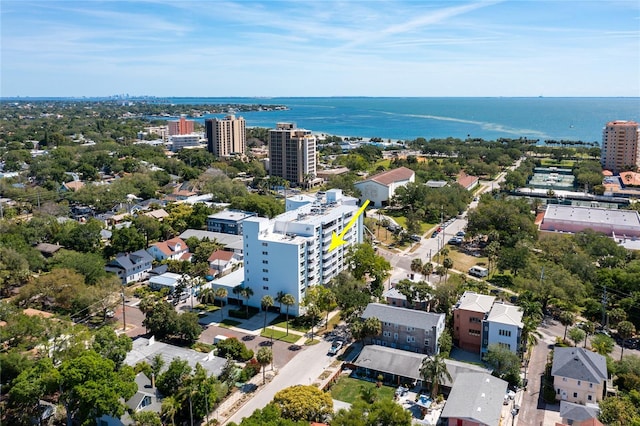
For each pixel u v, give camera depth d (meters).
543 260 199.88
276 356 140.38
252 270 170.88
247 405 116.88
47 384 103.06
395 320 143.50
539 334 145.75
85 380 104.94
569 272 179.12
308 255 170.75
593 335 151.25
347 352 142.75
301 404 102.56
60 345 122.94
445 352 134.62
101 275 177.00
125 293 182.25
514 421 112.25
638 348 145.38
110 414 101.44
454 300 157.00
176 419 108.31
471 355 142.50
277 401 105.38
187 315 145.88
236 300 175.25
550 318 163.88
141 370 119.69
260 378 128.62
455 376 122.31
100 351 121.12
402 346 143.12
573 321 150.88
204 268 193.50
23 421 107.69
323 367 134.25
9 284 176.62
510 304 155.75
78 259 180.25
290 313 166.88
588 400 117.56
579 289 166.62
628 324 145.50
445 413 104.81
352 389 124.44
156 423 100.81
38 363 108.88
